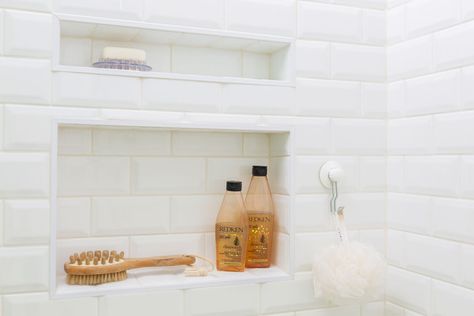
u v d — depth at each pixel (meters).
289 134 1.23
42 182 1.03
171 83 1.13
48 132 1.04
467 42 1.07
